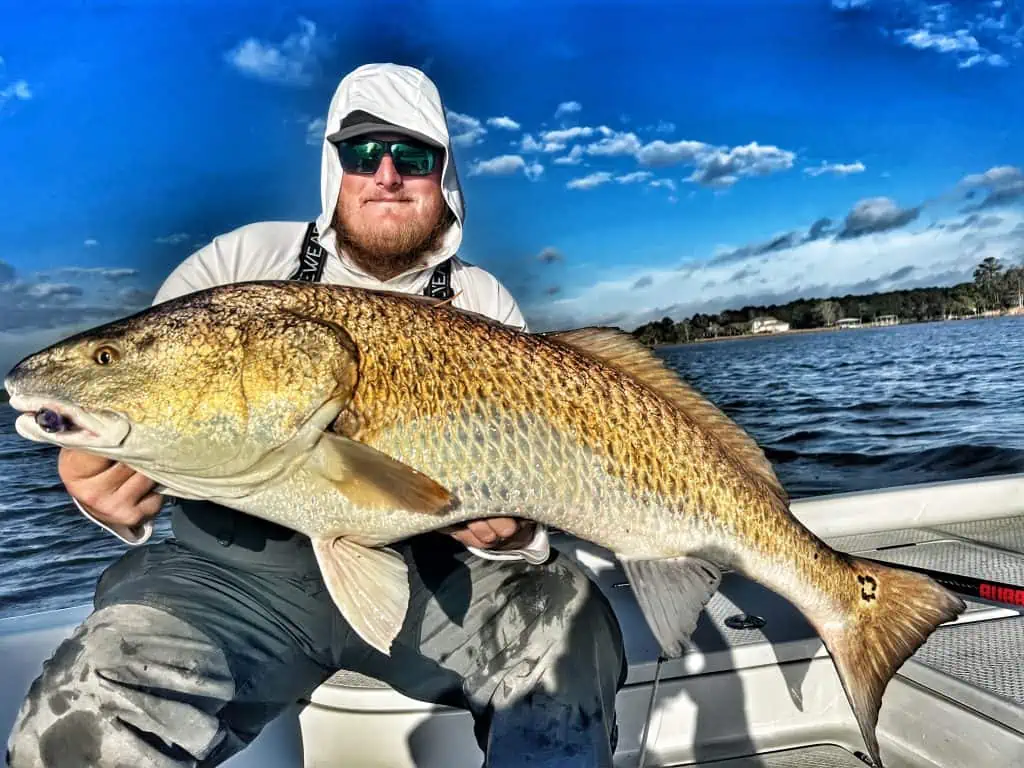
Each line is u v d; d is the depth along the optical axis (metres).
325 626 0.87
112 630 0.76
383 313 0.82
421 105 1.06
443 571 0.92
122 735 0.70
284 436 0.77
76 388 0.75
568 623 0.87
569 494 0.83
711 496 0.88
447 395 0.81
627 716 0.95
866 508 1.44
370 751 0.91
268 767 0.92
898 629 0.89
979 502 1.49
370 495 0.77
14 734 0.71
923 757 0.92
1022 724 0.81
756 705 0.98
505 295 1.19
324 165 1.11
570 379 0.86
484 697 0.87
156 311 0.79
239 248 1.10
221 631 0.81
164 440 0.77
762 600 1.15
